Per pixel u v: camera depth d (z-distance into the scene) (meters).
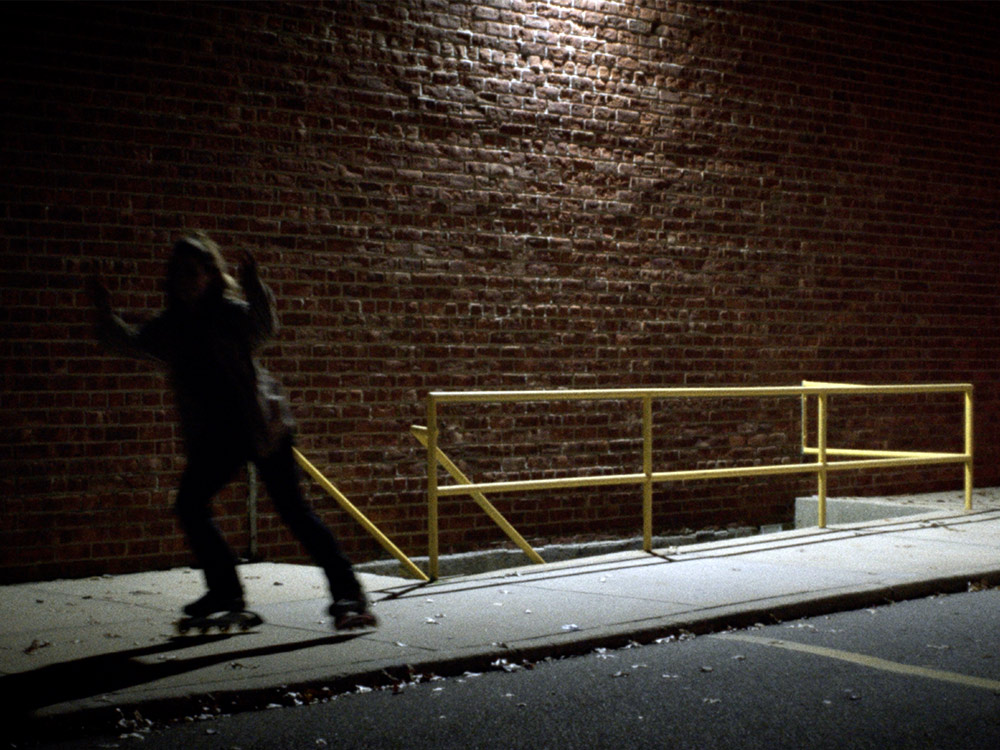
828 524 11.12
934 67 12.17
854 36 11.54
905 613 6.27
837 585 6.64
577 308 9.74
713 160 10.56
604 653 5.29
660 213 10.23
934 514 10.06
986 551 8.03
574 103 9.77
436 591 6.61
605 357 9.89
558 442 9.62
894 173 11.84
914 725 4.12
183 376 5.23
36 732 4.01
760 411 10.84
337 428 8.53
